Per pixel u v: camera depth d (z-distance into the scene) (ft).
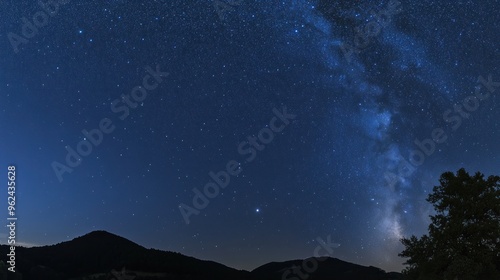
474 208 84.07
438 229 85.71
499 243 82.94
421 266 85.92
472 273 79.15
